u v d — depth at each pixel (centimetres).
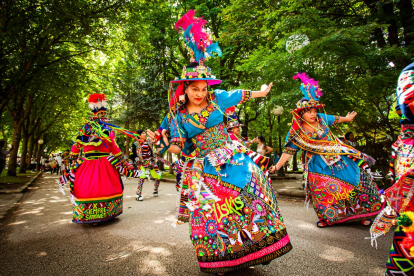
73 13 888
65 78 1220
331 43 611
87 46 1195
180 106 242
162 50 1708
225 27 1001
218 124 238
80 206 414
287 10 718
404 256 159
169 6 1516
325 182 392
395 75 649
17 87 1045
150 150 742
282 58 696
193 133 237
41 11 898
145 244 329
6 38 941
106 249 312
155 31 1545
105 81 1416
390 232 363
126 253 298
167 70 1773
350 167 387
